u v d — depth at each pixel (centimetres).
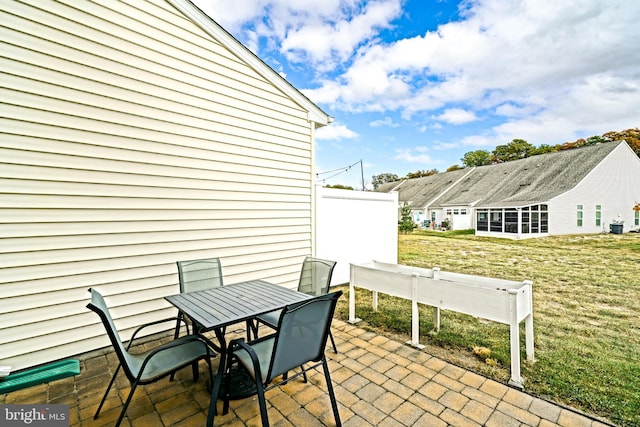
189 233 360
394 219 652
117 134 306
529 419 190
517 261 845
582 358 274
